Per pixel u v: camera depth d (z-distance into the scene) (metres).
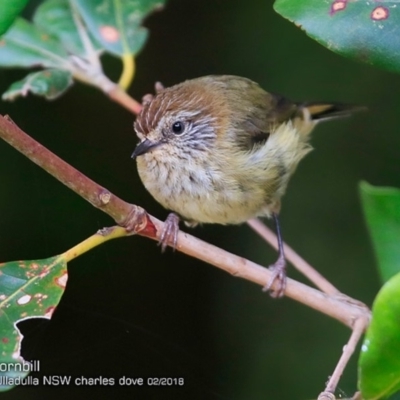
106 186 10.16
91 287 9.34
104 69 10.07
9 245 9.52
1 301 4.79
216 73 10.34
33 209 9.67
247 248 10.41
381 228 4.92
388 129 10.06
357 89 10.02
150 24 10.52
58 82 6.88
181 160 7.50
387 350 3.82
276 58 10.14
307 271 6.41
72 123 10.20
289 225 10.06
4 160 9.75
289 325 9.86
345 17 4.57
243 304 10.06
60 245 9.55
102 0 7.03
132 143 10.23
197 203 7.61
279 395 9.43
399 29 4.54
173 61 10.51
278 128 7.93
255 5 10.32
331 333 9.65
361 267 9.71
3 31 4.90
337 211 10.00
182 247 5.56
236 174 7.46
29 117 10.09
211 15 10.48
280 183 7.85
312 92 10.01
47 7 7.03
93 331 7.68
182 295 9.99
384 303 3.71
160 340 7.77
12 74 9.87
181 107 7.52
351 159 10.14
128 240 9.84
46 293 4.85
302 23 4.60
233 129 7.62
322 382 9.35
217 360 9.81
